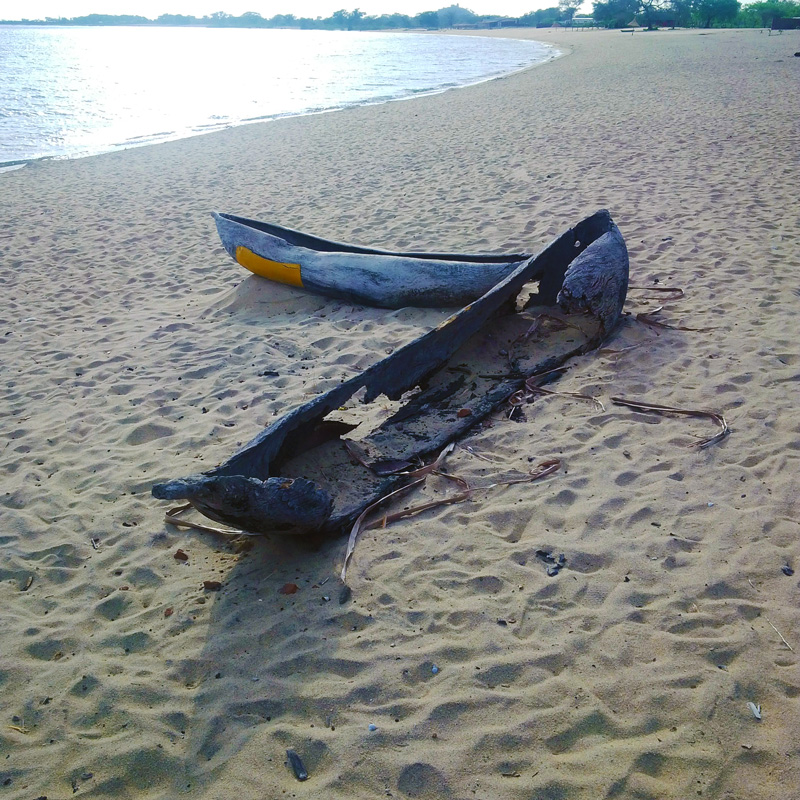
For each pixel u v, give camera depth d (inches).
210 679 124.5
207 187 541.3
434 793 102.3
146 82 1577.3
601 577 139.1
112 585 150.4
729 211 367.9
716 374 211.0
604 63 1439.5
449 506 164.4
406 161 581.3
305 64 2225.6
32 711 120.6
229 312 304.8
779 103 705.6
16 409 229.8
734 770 101.8
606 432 186.5
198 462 191.0
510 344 239.9
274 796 103.8
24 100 1210.0
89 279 357.1
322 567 149.0
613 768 103.0
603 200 408.2
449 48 3312.0
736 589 133.1
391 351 249.8
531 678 118.7
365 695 118.0
